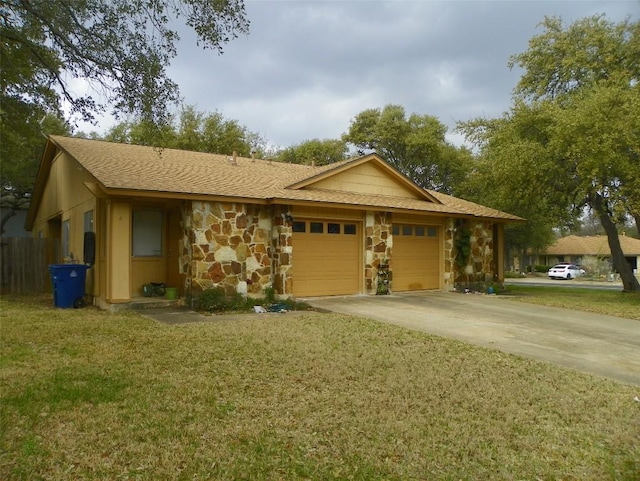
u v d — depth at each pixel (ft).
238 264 37.27
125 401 14.99
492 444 12.85
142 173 36.29
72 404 14.67
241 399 15.46
